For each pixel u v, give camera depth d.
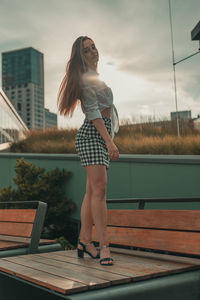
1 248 2.90
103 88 2.30
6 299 2.13
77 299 1.49
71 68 2.36
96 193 2.25
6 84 174.38
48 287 1.64
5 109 12.63
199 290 1.82
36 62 177.12
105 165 2.28
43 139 10.94
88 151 2.25
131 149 6.82
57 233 6.87
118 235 2.61
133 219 2.52
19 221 3.43
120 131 8.80
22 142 10.71
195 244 2.01
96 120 2.20
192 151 5.83
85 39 2.42
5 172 8.50
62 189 6.84
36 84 169.25
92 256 2.39
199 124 7.22
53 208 6.33
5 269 2.07
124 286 1.65
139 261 2.21
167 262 2.13
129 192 5.57
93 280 1.68
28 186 6.42
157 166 5.16
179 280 1.77
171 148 6.19
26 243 3.13
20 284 2.06
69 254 2.62
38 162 7.57
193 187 4.68
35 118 164.88
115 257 2.41
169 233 2.20
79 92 2.28
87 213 2.44
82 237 2.45
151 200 2.48
